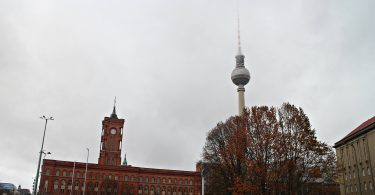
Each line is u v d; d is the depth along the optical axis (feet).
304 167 161.89
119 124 540.93
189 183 502.79
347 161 284.41
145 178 486.38
